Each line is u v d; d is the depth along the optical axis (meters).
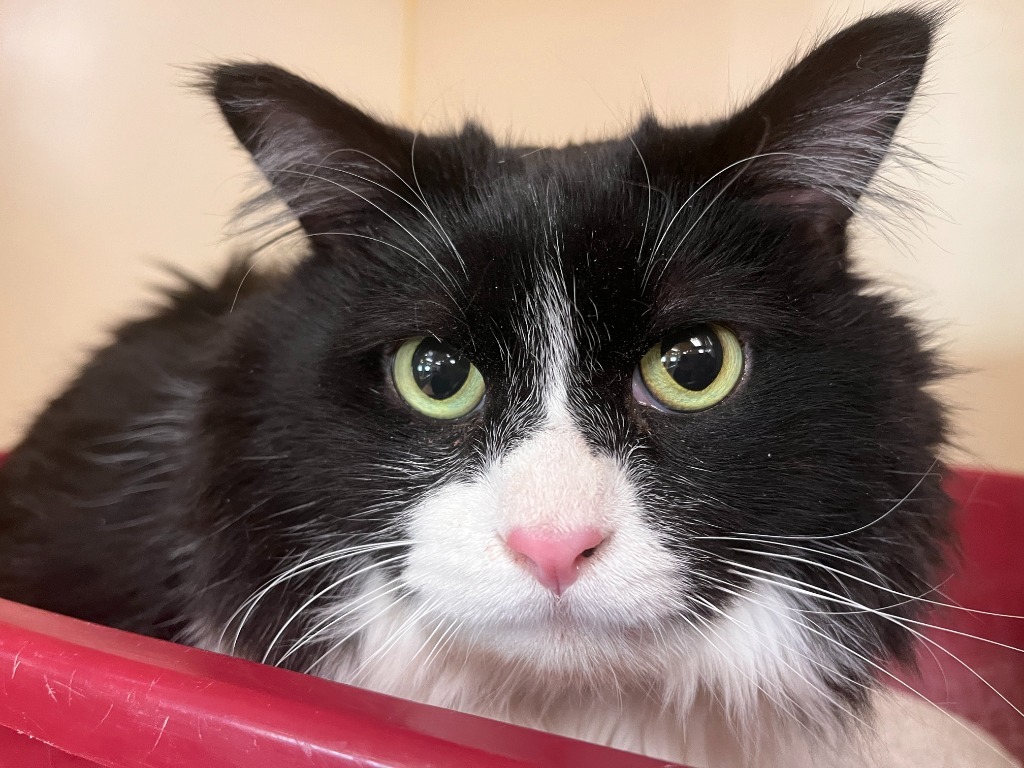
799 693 0.20
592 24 0.41
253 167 0.22
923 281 0.35
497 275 0.18
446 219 0.19
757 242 0.19
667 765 0.11
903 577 0.19
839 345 0.19
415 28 0.45
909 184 0.35
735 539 0.18
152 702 0.13
